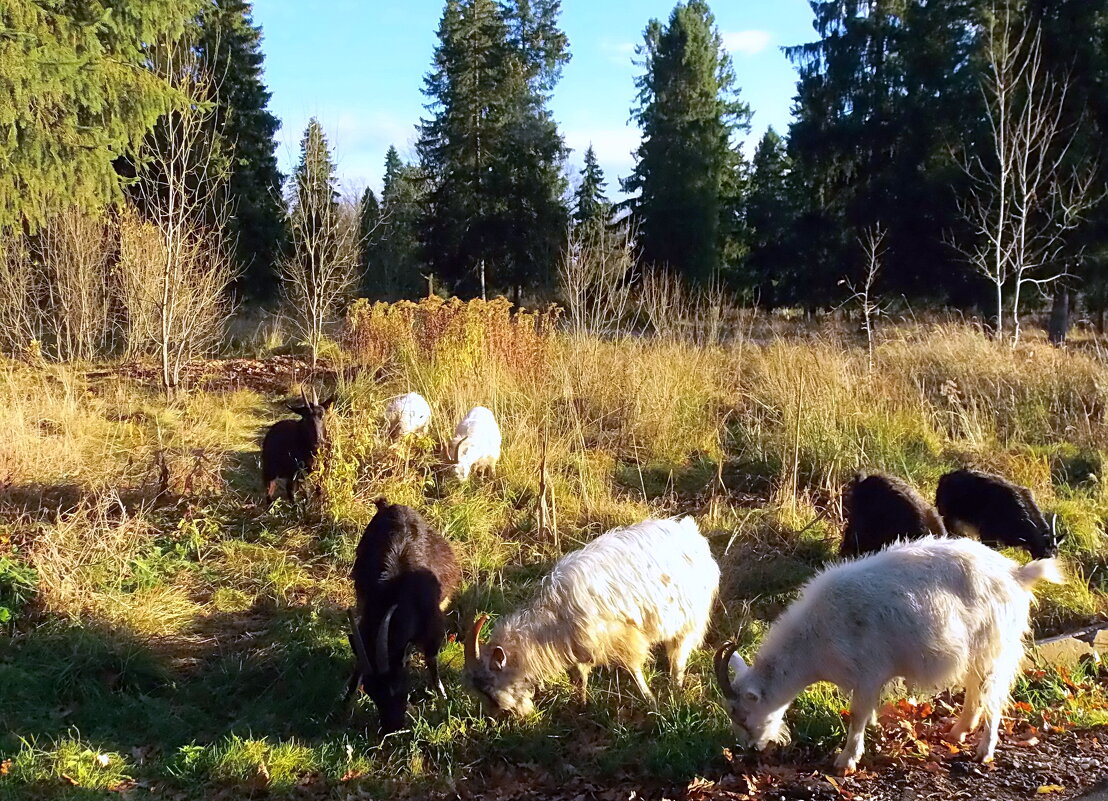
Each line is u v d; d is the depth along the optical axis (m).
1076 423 9.20
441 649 5.30
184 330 12.48
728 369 11.60
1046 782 3.75
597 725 4.63
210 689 4.95
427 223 33.09
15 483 7.56
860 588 4.01
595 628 4.63
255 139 25.92
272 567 6.37
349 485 7.29
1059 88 17.91
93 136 10.40
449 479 7.92
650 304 13.93
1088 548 6.57
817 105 26.64
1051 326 19.70
